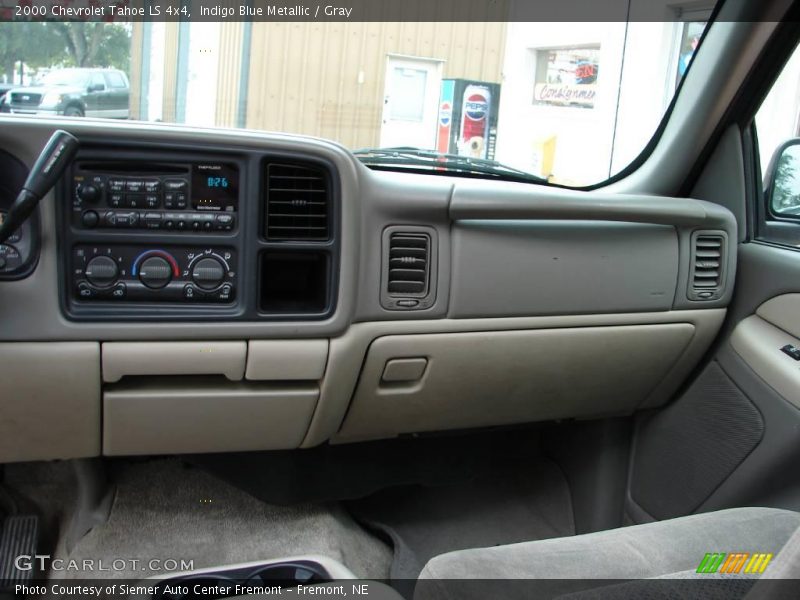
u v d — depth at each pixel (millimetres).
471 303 1722
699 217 1893
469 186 1677
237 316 1534
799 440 1744
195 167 1477
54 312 1439
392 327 1677
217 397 1599
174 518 1951
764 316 1915
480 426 1971
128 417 1576
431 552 2076
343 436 1872
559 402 1987
